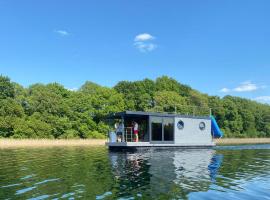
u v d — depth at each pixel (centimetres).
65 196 1237
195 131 3659
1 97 7594
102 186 1411
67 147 4494
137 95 9206
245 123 10550
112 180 1552
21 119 6962
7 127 6744
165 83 10138
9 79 7869
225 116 10200
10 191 1323
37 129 7006
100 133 7775
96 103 8100
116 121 3972
